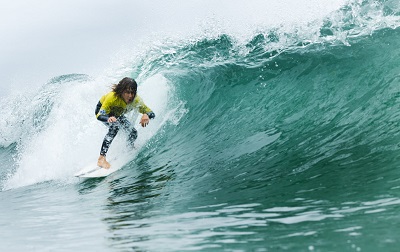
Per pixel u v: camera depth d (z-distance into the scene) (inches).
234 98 1012.5
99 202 641.0
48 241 418.9
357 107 770.8
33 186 927.7
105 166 868.6
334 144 656.4
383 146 593.0
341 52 992.2
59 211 611.5
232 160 717.3
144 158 894.4
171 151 884.0
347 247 295.7
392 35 989.2
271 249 312.7
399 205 376.8
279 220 390.0
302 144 697.6
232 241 343.9
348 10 1101.7
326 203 424.5
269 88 995.3
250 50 1165.7
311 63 1002.1
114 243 379.6
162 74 1136.2
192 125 980.6
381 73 855.7
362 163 550.6
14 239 446.9
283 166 620.1
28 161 1046.4
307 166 594.2
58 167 981.8
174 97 1080.8
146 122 871.7
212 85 1077.8
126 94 842.8
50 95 1429.6
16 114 1486.2
